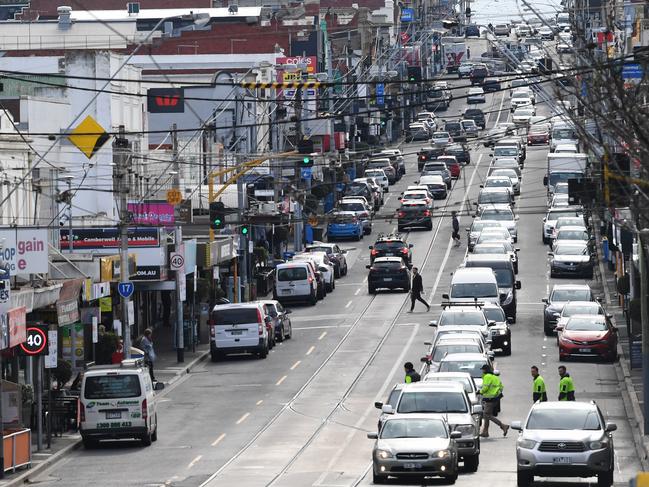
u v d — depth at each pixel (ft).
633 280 476.95
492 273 533.55
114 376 342.23
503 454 322.14
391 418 293.23
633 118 209.36
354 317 572.92
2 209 427.74
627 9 650.84
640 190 214.48
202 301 561.02
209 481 294.25
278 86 363.35
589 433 279.49
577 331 463.01
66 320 388.16
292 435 353.92
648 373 342.23
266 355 494.18
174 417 387.75
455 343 400.88
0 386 301.02
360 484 287.69
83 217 513.45
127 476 304.30
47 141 509.76
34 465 317.22
